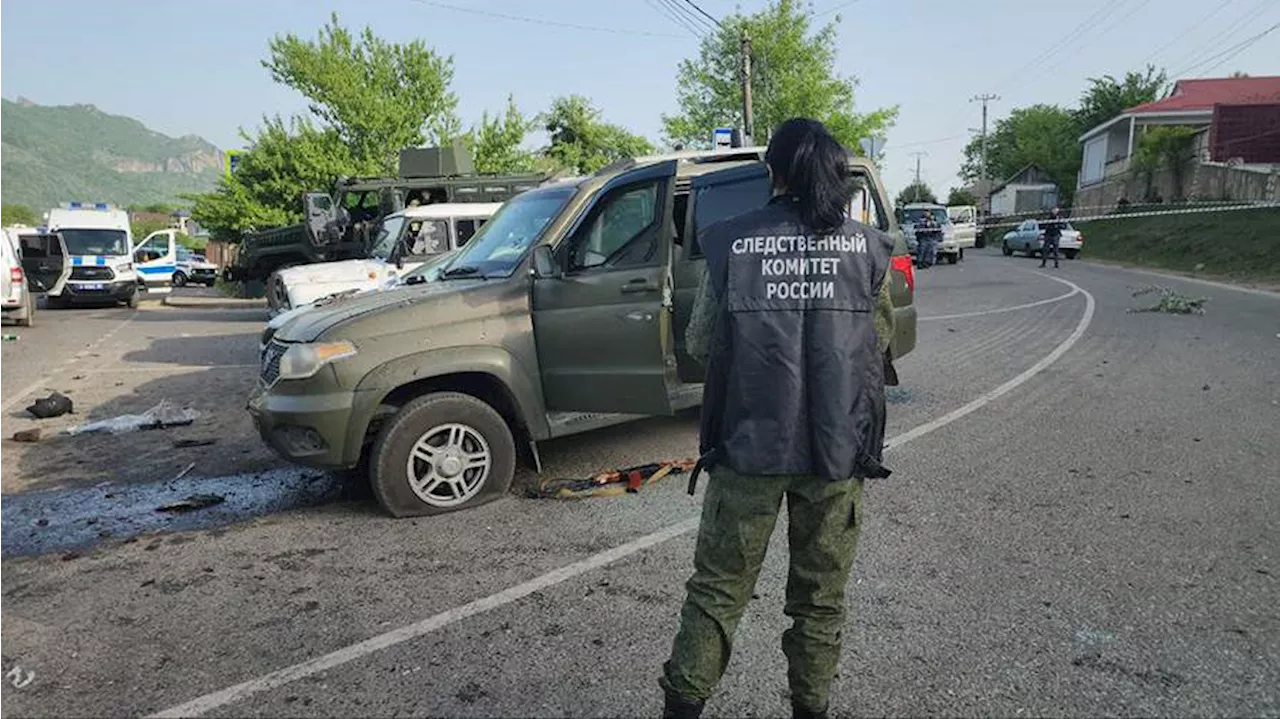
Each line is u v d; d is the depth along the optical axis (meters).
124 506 5.26
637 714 2.84
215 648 3.37
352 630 3.48
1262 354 8.73
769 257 2.30
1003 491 4.88
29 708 2.96
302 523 4.81
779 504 2.38
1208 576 3.71
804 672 2.55
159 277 32.34
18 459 6.45
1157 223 28.53
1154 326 11.04
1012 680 2.95
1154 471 5.14
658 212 4.80
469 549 4.31
